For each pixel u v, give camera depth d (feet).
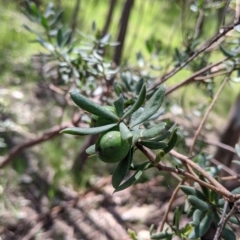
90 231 0.94
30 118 1.22
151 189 1.05
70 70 0.60
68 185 1.07
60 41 0.61
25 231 0.91
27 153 1.11
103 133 0.29
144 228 0.96
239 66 0.54
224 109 1.58
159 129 0.29
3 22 1.73
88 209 1.00
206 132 1.27
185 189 0.38
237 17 0.45
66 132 0.29
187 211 0.44
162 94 0.31
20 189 1.02
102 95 0.63
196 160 0.52
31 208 0.98
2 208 0.95
